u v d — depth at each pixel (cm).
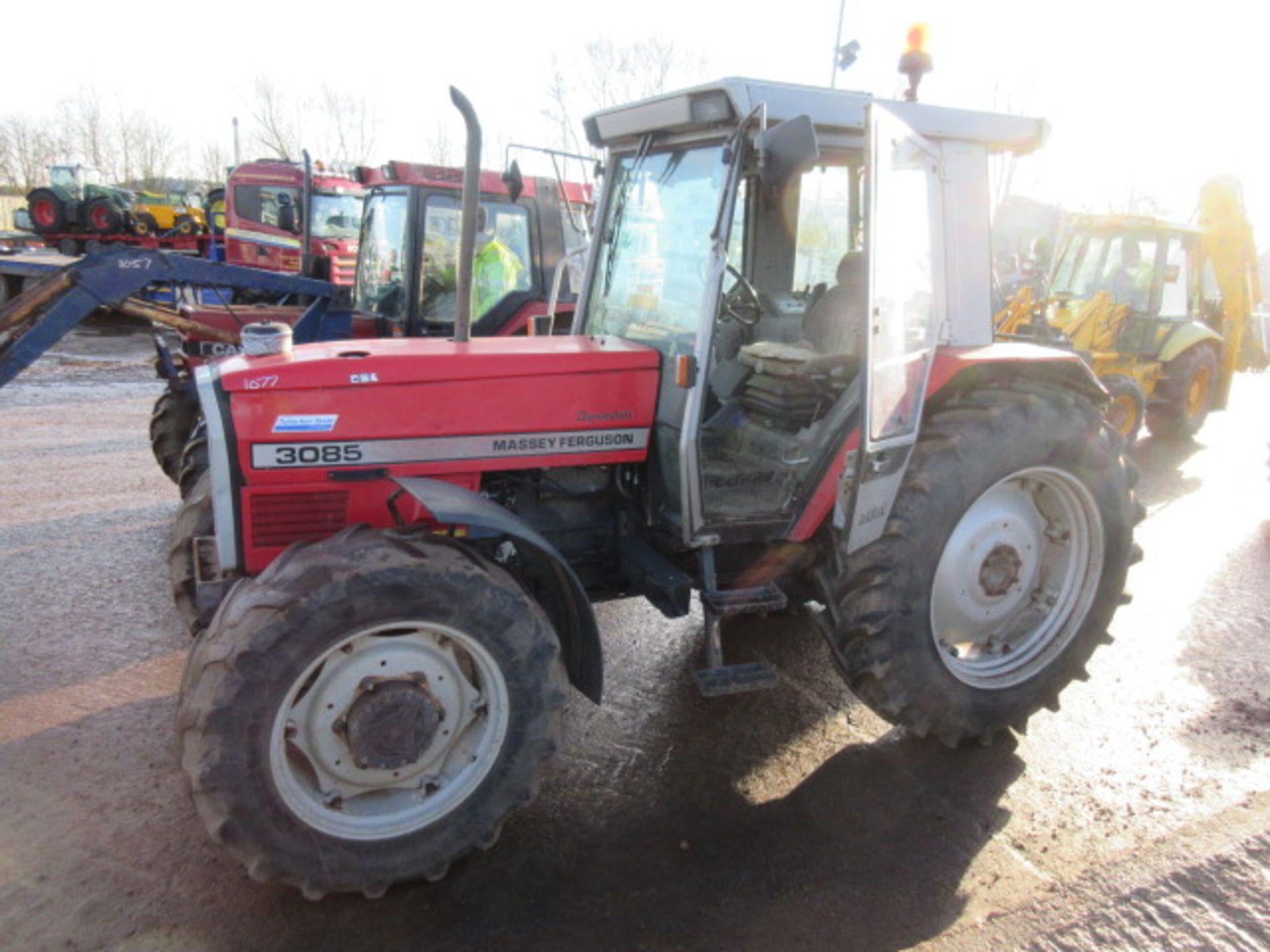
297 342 707
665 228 336
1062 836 297
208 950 245
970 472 320
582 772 331
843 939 252
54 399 940
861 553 317
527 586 312
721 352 384
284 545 301
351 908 262
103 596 464
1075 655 360
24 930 249
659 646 435
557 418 321
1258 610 474
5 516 580
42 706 363
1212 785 326
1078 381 367
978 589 347
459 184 730
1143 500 668
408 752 260
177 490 638
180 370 602
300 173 1326
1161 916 261
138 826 294
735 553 338
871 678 320
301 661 241
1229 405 1103
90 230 1862
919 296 311
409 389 302
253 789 240
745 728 363
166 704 367
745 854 287
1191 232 845
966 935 253
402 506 307
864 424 286
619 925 256
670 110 316
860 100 310
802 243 396
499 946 248
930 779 329
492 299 756
